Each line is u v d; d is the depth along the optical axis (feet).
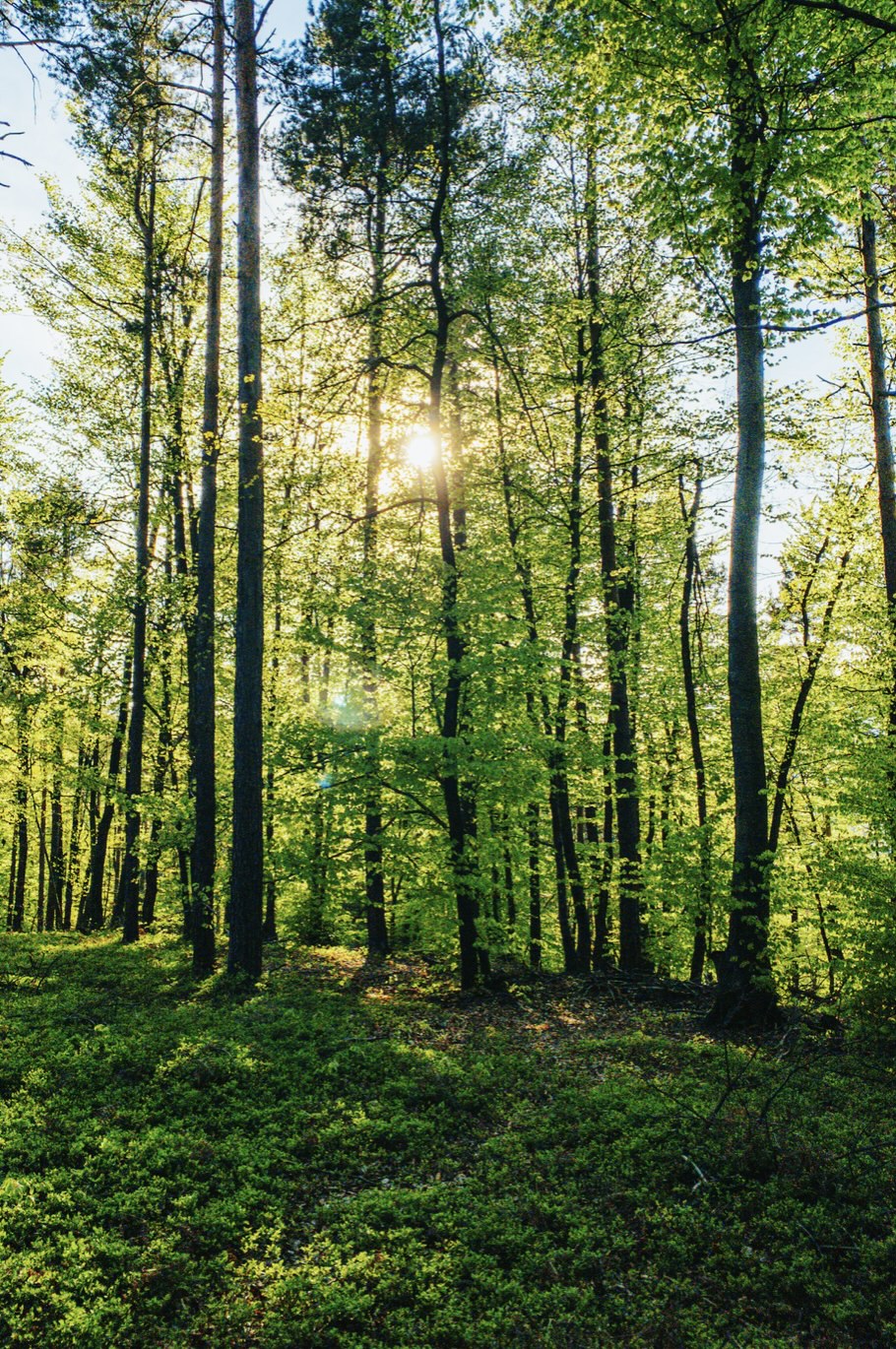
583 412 55.47
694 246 32.42
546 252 53.31
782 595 59.72
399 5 33.88
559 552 58.23
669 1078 29.63
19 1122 23.68
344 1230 19.86
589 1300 17.46
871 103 27.96
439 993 44.91
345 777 49.49
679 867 50.90
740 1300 17.48
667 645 68.13
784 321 29.53
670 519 61.21
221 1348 15.87
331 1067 29.73
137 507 65.77
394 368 51.08
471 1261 18.79
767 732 64.18
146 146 58.44
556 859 57.88
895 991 33.09
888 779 42.04
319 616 54.19
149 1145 22.89
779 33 26.94
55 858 96.07
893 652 51.03
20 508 63.21
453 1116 26.89
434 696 51.19
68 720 73.67
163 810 54.44
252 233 43.37
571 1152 24.11
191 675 60.85
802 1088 28.53
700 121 29.89
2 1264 17.29
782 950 42.29
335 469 47.34
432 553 52.11
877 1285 17.88
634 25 27.55
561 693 53.88
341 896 61.82
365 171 51.13
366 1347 16.07
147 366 58.08
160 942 57.21
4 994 38.37
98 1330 15.72
